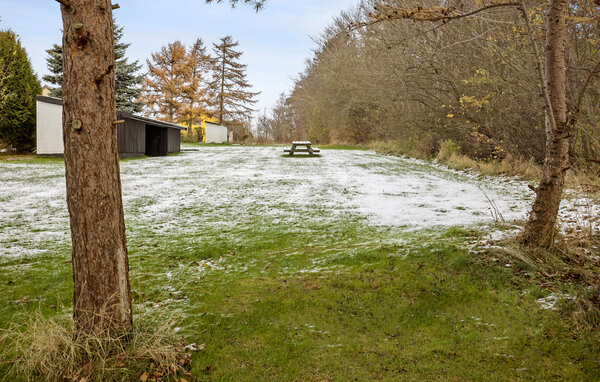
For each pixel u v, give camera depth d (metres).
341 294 3.85
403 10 4.50
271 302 3.71
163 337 2.91
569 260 4.41
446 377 2.64
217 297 3.83
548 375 2.61
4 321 3.34
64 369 2.60
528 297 3.62
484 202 7.96
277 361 2.83
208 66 44.56
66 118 2.58
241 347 3.00
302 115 41.91
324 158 18.80
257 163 16.48
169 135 21.48
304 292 3.91
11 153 19.95
